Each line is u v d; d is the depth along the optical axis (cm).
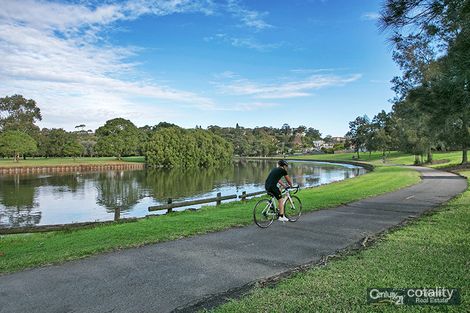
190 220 1098
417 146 5069
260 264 642
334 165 8719
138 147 11338
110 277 580
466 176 2745
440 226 903
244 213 1212
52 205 2952
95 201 3164
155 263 654
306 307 439
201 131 9825
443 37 820
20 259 702
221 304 470
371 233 881
